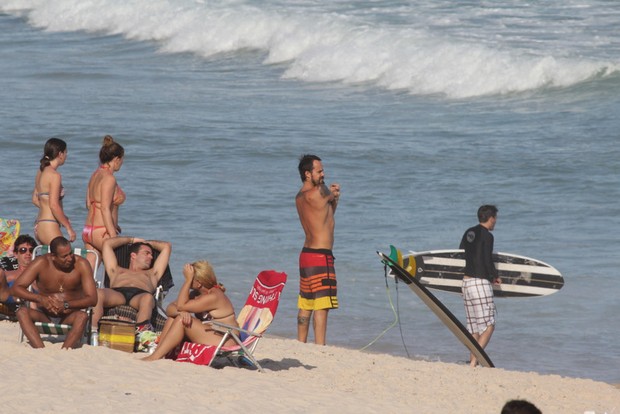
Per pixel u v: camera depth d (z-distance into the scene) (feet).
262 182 230.07
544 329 144.87
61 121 294.05
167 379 93.56
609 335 141.18
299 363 109.29
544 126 283.59
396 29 384.88
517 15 405.39
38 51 437.99
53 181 124.98
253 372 99.91
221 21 430.61
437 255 145.48
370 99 334.03
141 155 256.11
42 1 536.83
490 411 94.84
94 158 251.80
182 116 303.89
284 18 416.87
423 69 350.02
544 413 97.35
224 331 101.04
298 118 302.86
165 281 118.32
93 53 432.25
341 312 152.56
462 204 211.20
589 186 222.07
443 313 124.98
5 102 325.83
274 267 170.30
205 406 85.81
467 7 424.05
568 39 364.79
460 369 113.91
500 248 181.78
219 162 248.32
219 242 184.55
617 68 327.47
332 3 447.01
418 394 99.14
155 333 106.32
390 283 165.48
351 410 87.97
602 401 104.17
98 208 122.62
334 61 372.17
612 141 260.62
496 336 143.02
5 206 206.59
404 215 203.51
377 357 116.26
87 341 108.06
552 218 200.54
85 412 82.94
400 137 275.59
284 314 150.92
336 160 249.55
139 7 473.26
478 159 248.93
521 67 334.24
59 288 105.60
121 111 310.65
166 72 389.60
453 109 314.76
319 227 121.80
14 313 123.13
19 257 123.95
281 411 85.66
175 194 219.82
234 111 312.91
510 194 217.97
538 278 143.84
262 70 390.21
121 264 118.62
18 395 87.25
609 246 180.75
